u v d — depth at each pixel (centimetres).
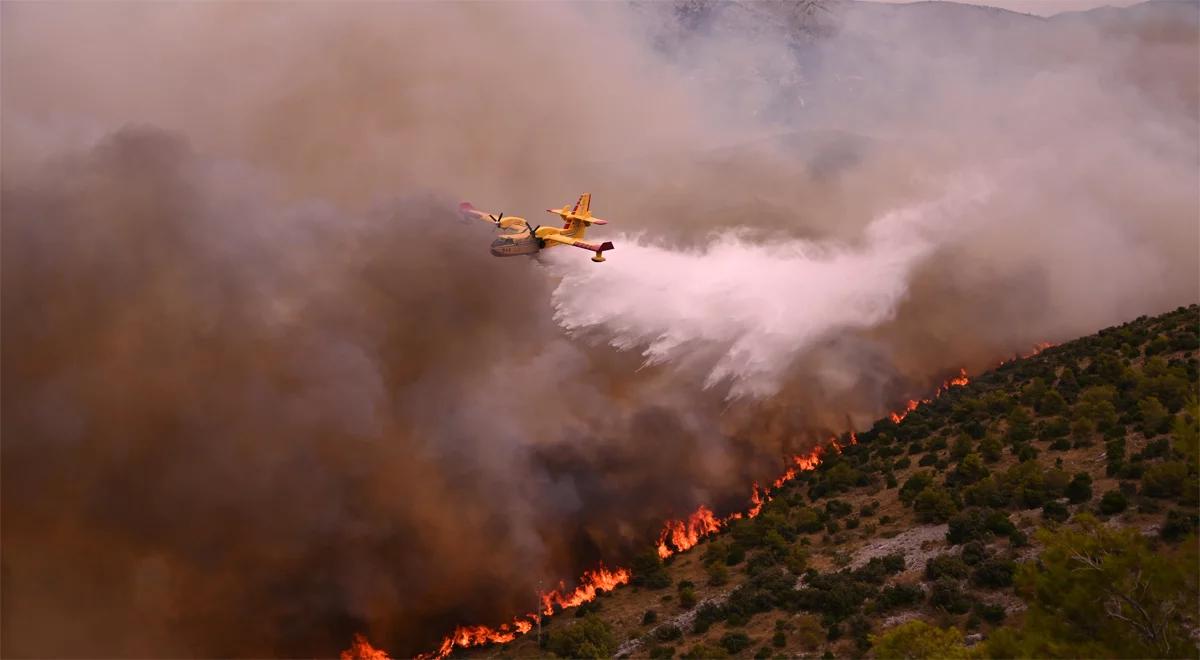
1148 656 3089
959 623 5053
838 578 5884
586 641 6016
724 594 6319
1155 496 5603
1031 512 6062
